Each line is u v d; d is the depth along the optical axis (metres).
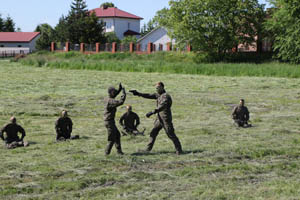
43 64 52.72
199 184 7.45
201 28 48.44
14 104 19.80
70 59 55.72
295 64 42.81
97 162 8.95
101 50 62.66
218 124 14.77
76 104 20.50
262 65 40.94
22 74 39.97
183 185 7.42
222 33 48.31
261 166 8.64
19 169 8.45
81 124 15.11
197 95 24.00
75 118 16.67
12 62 61.19
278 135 12.41
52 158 9.44
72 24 78.38
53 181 7.57
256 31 49.94
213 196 6.72
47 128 14.28
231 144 10.99
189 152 10.05
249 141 11.40
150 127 14.36
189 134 12.75
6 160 9.36
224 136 12.31
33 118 16.55
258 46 50.84
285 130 13.05
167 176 7.96
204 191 7.01
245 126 14.20
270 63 44.78
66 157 9.48
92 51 63.34
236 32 50.19
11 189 7.10
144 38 82.44
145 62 48.00
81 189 7.25
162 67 42.91
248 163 9.01
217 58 49.69
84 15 81.50
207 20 47.56
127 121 12.99
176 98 22.64
